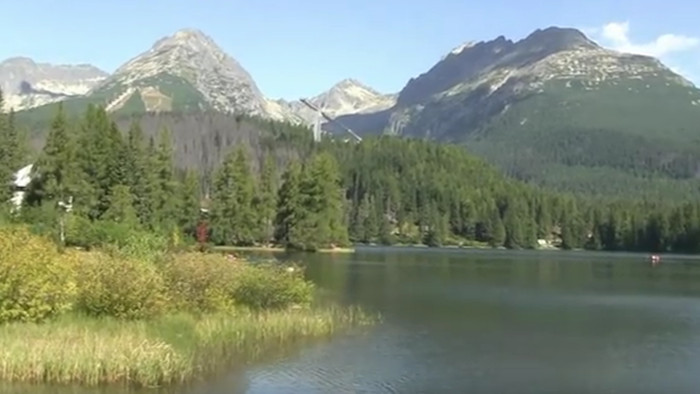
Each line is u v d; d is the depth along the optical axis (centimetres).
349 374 3170
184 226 12738
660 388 3097
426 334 4297
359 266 10006
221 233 13175
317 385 2961
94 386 2719
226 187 13275
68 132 10350
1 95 11119
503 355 3728
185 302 4012
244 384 2908
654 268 12169
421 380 3120
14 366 2712
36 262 3331
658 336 4475
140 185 10875
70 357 2750
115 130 11044
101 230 7900
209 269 4244
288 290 4709
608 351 3925
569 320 5119
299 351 3606
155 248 5747
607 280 8988
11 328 3128
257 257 10650
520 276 9300
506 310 5569
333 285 7012
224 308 4147
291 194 13225
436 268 10394
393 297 6144
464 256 15225
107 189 10588
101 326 3334
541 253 18700
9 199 9988
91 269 3669
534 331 4572
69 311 3516
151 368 2789
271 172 13812
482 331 4500
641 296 6950
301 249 13238
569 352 3872
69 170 10106
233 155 13438
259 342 3756
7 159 10294
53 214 8700
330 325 4275
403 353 3684
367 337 4103
